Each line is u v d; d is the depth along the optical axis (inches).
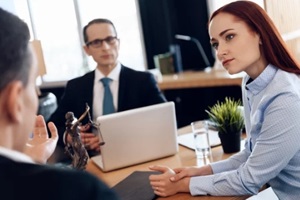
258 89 64.4
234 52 62.1
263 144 60.4
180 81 161.0
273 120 59.3
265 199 67.3
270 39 62.5
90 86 113.1
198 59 189.2
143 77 112.2
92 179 26.6
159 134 83.9
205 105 173.0
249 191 61.4
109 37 110.2
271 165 60.2
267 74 63.1
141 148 83.0
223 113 82.7
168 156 86.0
